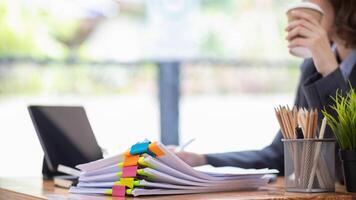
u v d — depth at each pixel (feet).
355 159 4.90
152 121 15.33
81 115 7.29
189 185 4.79
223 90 16.05
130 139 15.38
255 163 7.00
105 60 15.26
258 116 16.55
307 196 4.57
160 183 4.67
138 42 15.24
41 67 14.93
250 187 5.18
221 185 4.94
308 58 6.82
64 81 15.06
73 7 15.55
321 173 4.87
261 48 16.26
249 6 16.16
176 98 15.23
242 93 16.17
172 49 15.16
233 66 16.05
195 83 15.72
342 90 5.65
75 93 15.12
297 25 6.06
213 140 16.02
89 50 15.42
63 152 7.13
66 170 6.54
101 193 4.97
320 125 5.37
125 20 15.29
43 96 14.92
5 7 15.24
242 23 16.05
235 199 4.34
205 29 15.52
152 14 15.11
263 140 16.53
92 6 15.48
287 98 16.38
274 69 16.33
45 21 15.47
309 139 4.83
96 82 15.24
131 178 4.63
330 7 6.81
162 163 4.72
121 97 15.34
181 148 6.53
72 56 15.42
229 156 6.89
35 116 7.06
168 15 15.12
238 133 16.43
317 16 6.07
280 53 16.31
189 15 15.24
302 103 7.29
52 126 7.13
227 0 15.71
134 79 15.30
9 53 15.14
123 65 15.29
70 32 15.51
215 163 6.72
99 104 15.25
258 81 16.30
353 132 4.96
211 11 15.57
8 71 14.69
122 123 15.34
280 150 7.17
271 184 5.90
